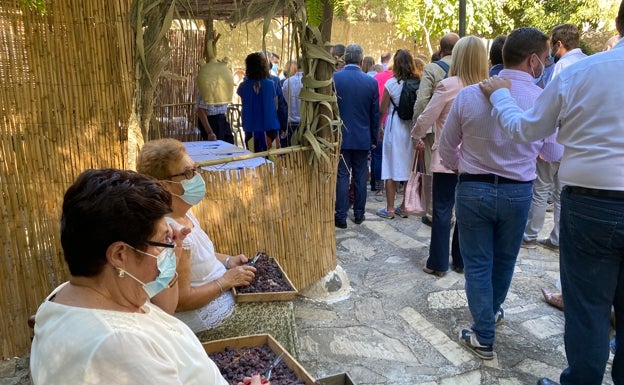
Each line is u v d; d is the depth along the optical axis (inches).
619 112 71.1
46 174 88.0
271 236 116.7
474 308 104.9
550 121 79.9
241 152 144.2
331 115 119.8
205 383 48.0
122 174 43.4
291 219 120.0
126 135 88.9
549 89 79.1
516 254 106.0
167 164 76.6
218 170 107.5
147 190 42.5
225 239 109.7
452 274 147.9
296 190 119.7
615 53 73.0
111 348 38.0
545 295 132.0
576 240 78.1
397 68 186.7
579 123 74.7
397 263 156.5
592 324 80.0
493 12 403.5
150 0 88.0
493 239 105.7
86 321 39.1
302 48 114.3
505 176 96.7
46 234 91.2
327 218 129.4
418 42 391.5
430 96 152.7
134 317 42.9
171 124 218.7
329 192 127.7
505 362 105.3
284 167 116.7
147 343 40.9
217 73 99.1
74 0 81.4
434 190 140.3
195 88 218.7
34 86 83.3
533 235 169.9
